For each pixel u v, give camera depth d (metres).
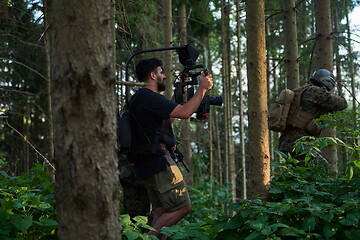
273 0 9.80
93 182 1.80
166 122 3.10
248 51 3.24
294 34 6.09
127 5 6.96
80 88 1.78
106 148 1.84
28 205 2.71
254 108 3.20
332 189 2.95
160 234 2.99
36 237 2.79
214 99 3.16
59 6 1.80
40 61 10.00
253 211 2.66
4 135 12.32
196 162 12.18
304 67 9.65
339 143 2.88
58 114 1.81
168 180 3.00
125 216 2.64
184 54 3.36
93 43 1.80
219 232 2.82
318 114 3.80
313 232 2.54
